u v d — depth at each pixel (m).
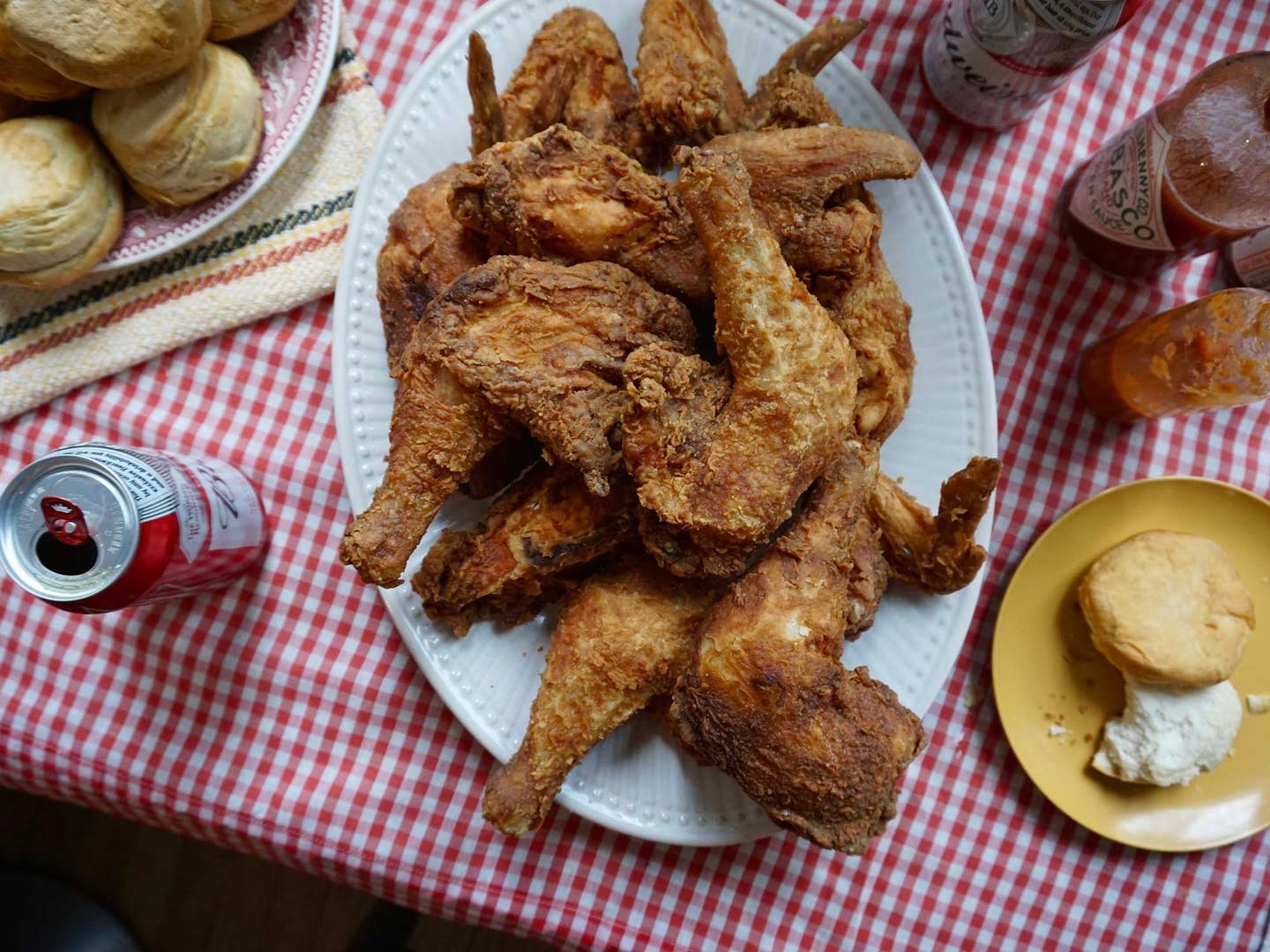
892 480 0.39
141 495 0.32
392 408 0.38
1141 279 0.41
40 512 0.32
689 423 0.32
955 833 0.42
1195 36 0.41
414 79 0.38
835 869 0.42
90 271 0.38
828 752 0.32
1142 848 0.40
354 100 0.40
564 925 0.41
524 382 0.32
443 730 0.41
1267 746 0.41
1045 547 0.41
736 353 0.32
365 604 0.41
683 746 0.37
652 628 0.35
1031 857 0.42
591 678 0.35
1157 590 0.39
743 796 0.39
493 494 0.39
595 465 0.33
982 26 0.35
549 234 0.34
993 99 0.38
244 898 0.57
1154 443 0.42
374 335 0.38
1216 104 0.35
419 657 0.38
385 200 0.38
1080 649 0.42
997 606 0.42
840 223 0.35
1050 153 0.41
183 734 0.41
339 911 0.57
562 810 0.42
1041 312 0.42
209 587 0.39
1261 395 0.37
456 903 0.41
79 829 0.56
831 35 0.36
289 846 0.41
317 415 0.41
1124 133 0.38
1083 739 0.41
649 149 0.38
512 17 0.38
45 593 0.32
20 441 0.41
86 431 0.41
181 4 0.33
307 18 0.38
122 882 0.56
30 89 0.35
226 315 0.40
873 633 0.39
